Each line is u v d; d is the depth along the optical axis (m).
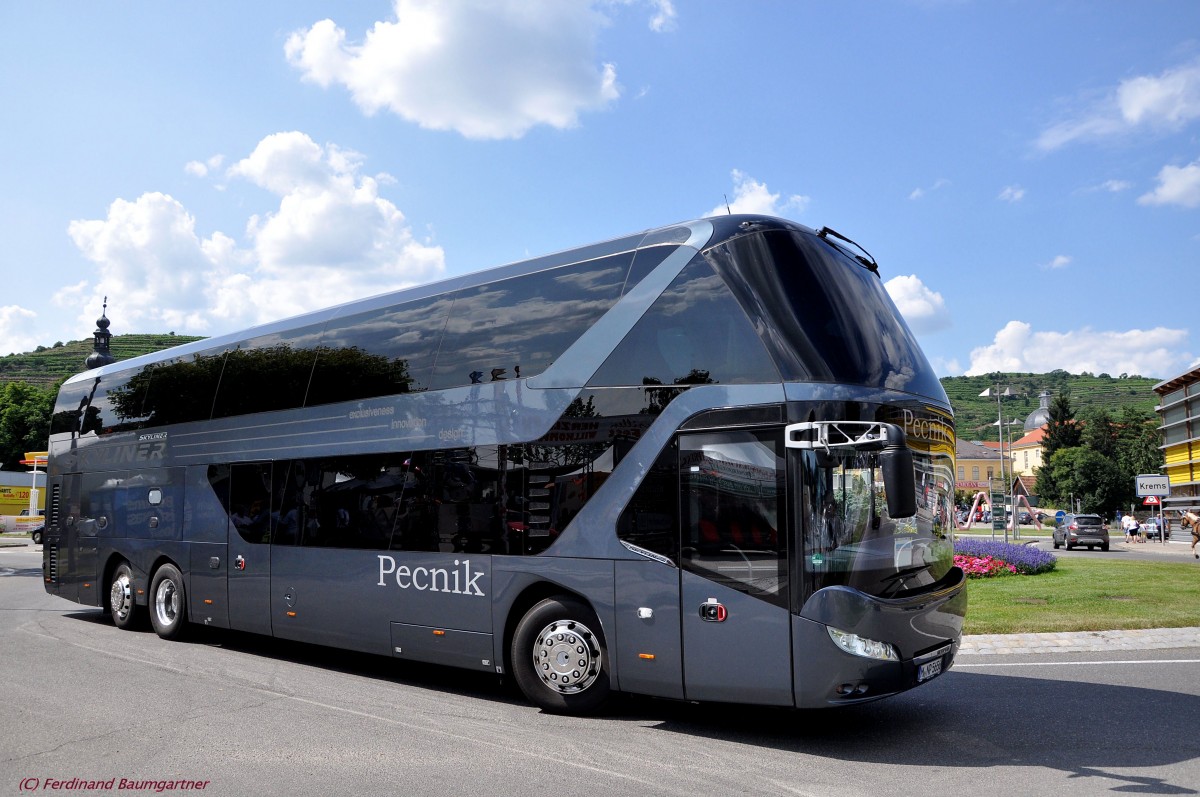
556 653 7.65
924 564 7.23
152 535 12.42
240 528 10.95
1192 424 60.59
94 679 9.18
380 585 9.11
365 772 5.91
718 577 6.79
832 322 6.99
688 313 7.29
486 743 6.68
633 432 7.38
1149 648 10.62
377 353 9.64
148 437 12.70
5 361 199.38
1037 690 8.47
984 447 139.62
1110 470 91.12
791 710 7.83
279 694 8.50
